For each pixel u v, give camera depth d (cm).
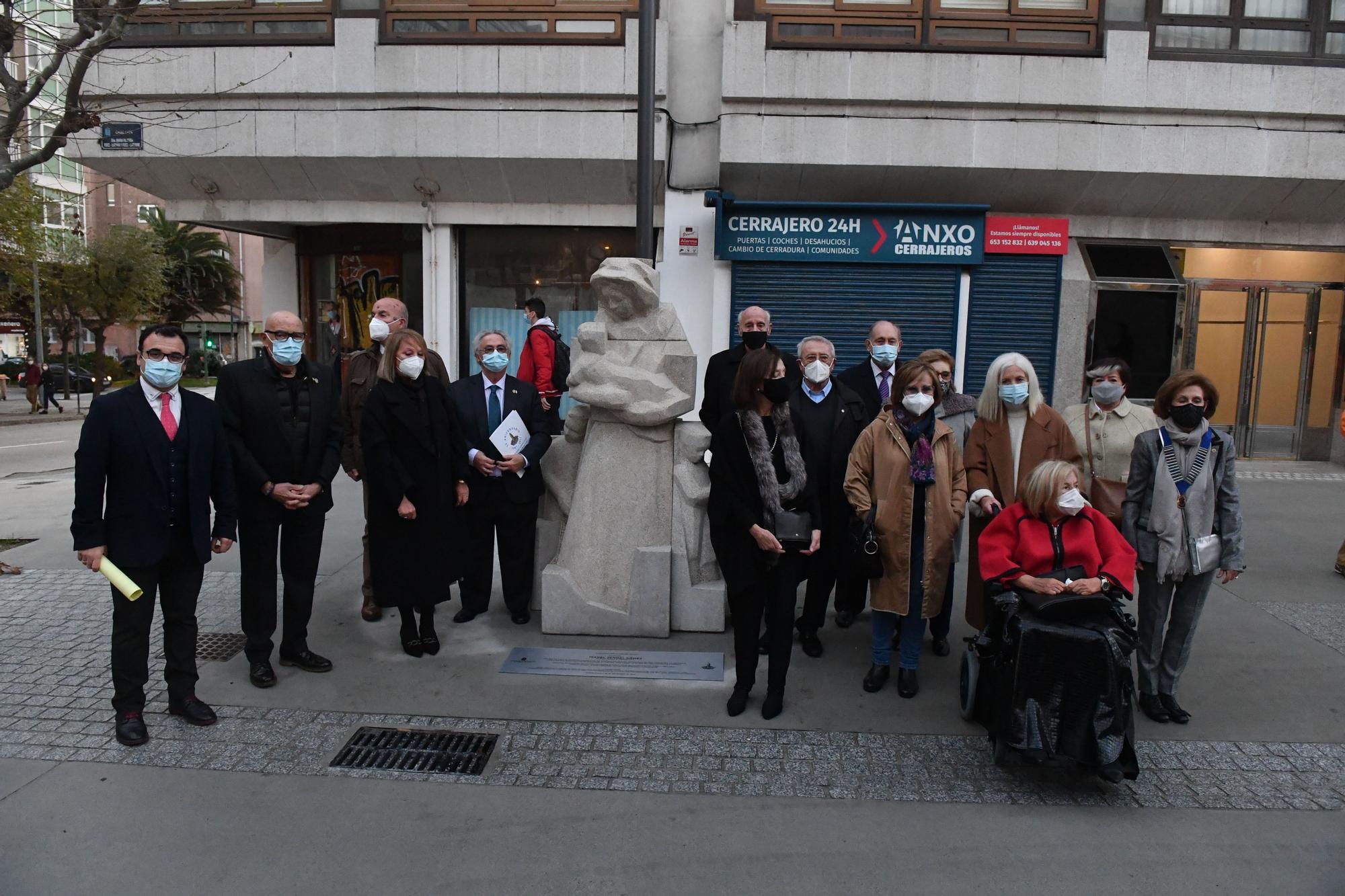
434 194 1064
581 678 445
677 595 507
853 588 525
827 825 315
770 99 950
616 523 502
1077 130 955
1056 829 313
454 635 505
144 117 1000
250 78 990
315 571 454
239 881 280
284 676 445
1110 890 279
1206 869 290
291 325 419
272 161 1016
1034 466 421
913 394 410
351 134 999
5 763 352
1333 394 1104
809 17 948
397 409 442
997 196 999
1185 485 389
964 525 762
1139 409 446
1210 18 952
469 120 991
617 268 489
